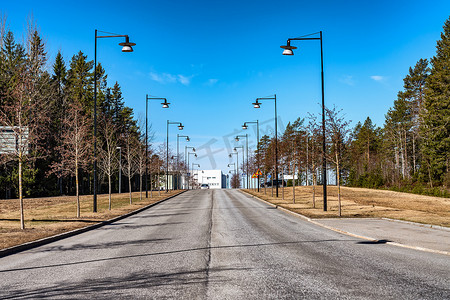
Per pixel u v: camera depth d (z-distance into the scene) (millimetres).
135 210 22734
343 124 18531
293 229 13742
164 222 16594
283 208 23312
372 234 11820
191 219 17781
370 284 5855
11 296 5336
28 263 7852
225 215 19844
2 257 8672
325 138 19531
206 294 5297
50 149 37906
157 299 5070
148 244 10250
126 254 8734
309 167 24953
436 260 7918
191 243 10352
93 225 14750
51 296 5289
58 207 25109
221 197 40438
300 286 5734
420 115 57281
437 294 5301
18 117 13891
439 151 51094
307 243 10344
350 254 8633
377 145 88375
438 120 50688
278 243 10328
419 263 7582
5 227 13797
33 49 36500
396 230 12852
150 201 32219
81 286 5832
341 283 5926
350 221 15930
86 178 56500
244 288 5617
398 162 72562
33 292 5523
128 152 33594
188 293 5355
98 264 7594
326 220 16375
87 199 34125
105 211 21953
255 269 7004
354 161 73375
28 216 18609
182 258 8141
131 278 6332
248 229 13734
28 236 11383
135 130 70562
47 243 10852
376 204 27062
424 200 32312
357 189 51812
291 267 7180
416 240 10539
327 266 7273
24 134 14227
